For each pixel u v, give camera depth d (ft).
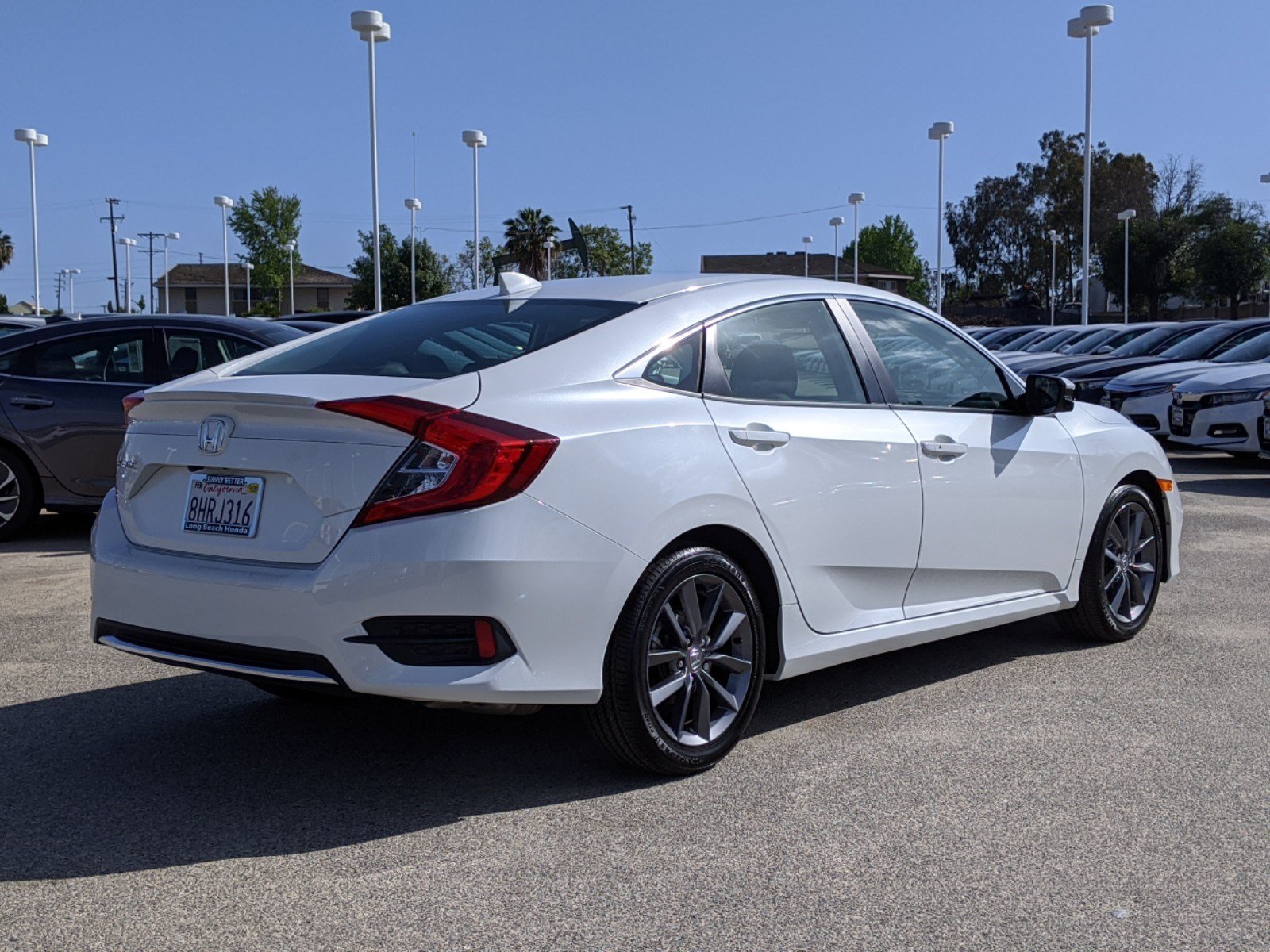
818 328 14.05
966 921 9.25
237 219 290.97
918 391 14.84
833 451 13.32
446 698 10.51
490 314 13.19
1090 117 97.66
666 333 12.52
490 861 10.37
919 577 14.53
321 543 10.71
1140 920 9.25
